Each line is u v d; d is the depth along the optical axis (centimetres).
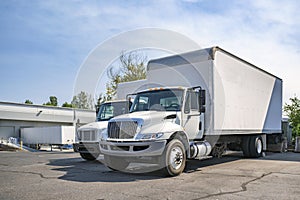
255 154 1256
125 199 535
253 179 727
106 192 592
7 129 3462
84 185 666
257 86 1254
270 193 577
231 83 1027
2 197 560
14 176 805
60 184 680
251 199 533
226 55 999
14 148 2633
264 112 1323
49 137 2625
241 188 622
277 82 1510
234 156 1339
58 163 1137
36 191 607
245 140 1266
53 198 548
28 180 738
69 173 853
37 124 3716
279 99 1537
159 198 540
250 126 1171
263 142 1348
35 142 2808
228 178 742
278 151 1603
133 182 698
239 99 1084
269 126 1377
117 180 728
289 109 2247
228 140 1147
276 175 789
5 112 3375
